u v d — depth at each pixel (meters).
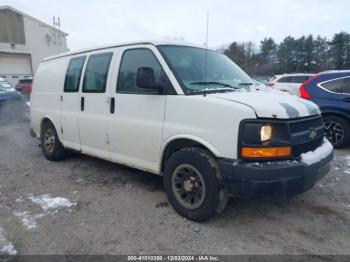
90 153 4.58
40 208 3.70
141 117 3.66
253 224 3.25
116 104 3.97
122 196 4.01
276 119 2.78
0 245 2.92
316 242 2.92
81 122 4.60
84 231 3.15
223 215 3.43
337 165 5.18
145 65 3.68
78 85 4.67
